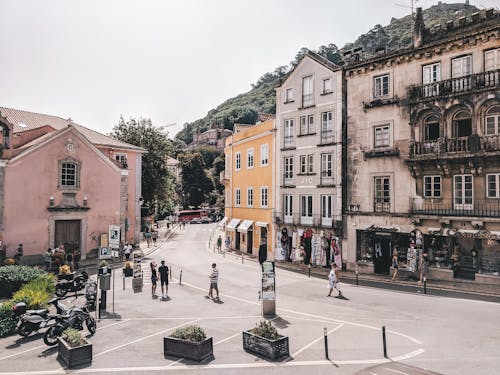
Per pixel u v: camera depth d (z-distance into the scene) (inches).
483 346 456.1
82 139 1187.9
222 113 5999.0
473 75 836.6
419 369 387.5
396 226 965.2
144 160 1856.5
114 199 1273.4
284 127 1293.1
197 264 1183.6
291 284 892.0
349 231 1069.8
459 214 859.4
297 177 1230.9
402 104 977.5
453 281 870.4
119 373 383.2
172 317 600.4
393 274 976.3
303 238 1197.1
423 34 948.6
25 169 1063.0
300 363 408.8
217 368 395.2
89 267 1081.4
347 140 1095.0
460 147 855.1
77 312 506.9
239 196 1587.1
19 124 1347.2
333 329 534.0
